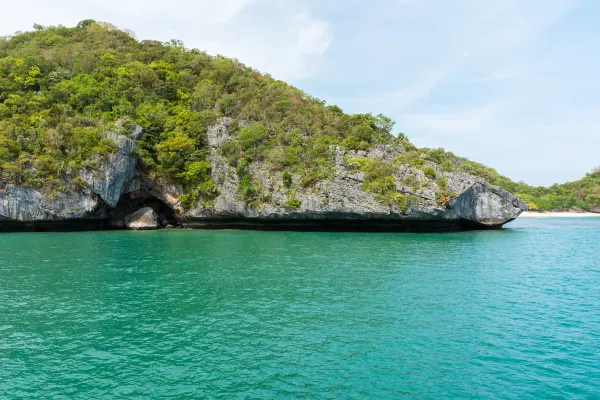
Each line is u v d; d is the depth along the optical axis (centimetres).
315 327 1758
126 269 2945
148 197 6738
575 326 1784
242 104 7456
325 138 6562
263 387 1255
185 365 1400
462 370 1370
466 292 2341
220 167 6166
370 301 2141
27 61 6931
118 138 5741
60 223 5684
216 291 2331
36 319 1847
